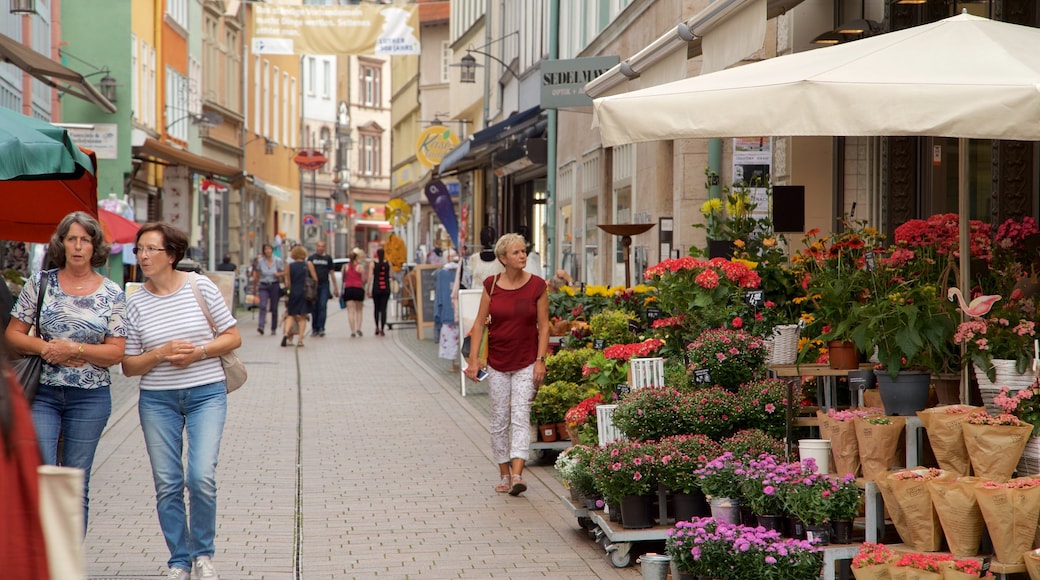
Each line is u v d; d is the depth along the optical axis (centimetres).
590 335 1195
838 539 645
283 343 2641
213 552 708
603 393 1000
